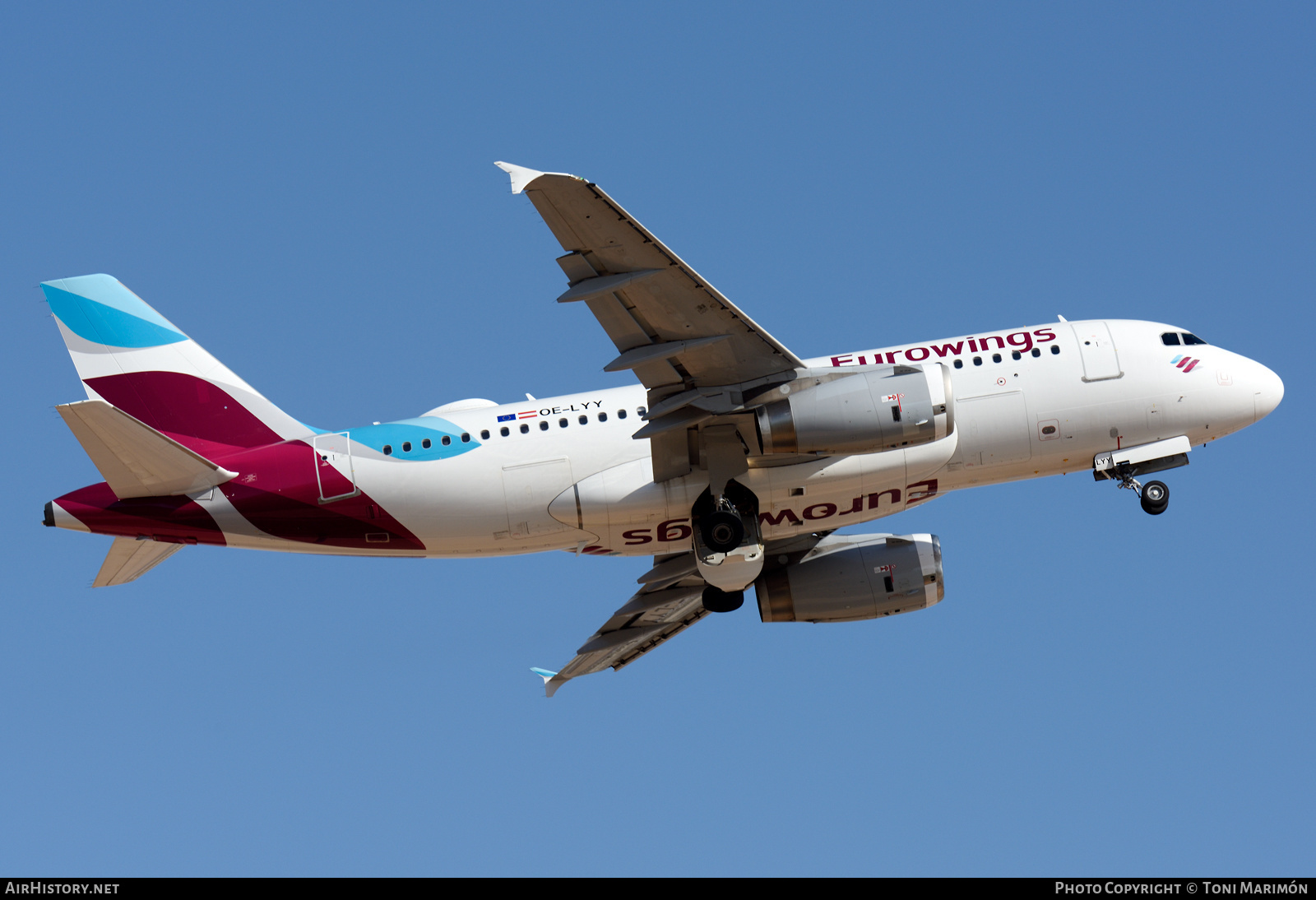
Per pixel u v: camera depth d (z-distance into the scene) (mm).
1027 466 89375
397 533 87938
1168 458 89875
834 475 83688
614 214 68812
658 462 83625
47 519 85688
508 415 87625
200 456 85250
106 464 82688
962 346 89062
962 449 87312
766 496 84062
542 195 67250
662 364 77812
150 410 90875
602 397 88188
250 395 91250
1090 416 88438
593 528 86250
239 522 86875
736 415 80875
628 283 71625
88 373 91250
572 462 86250
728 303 74375
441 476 86125
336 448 86938
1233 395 89750
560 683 107812
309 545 89250
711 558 82938
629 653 108438
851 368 80812
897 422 79125
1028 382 88000
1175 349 90312
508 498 86250
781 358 78875
